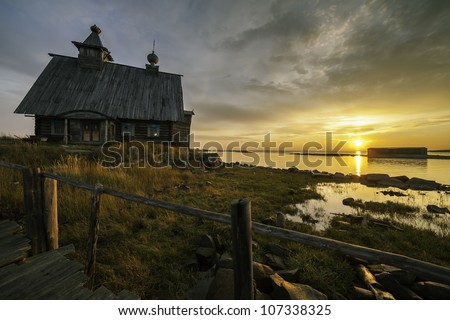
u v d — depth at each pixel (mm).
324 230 5598
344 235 5215
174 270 3264
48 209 3355
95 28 20000
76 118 14945
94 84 18172
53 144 13719
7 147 10047
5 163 3748
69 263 2650
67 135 14758
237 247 1601
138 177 9328
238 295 1641
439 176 21203
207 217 1862
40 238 3318
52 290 2166
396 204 8820
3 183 5992
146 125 17984
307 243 1444
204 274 3154
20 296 2066
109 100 17375
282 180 14625
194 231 4699
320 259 3672
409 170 28469
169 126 18562
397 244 4879
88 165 9375
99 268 3238
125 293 2174
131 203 5988
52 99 15852
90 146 13828
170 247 4016
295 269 3244
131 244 4023
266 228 1614
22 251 2840
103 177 7789
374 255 1242
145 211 5578
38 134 15031
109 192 2754
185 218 5414
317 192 11445
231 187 10227
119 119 17000
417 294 2920
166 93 20031
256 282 2832
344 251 1327
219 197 7852
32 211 3252
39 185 3305
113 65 20734
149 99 18859
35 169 3293
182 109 19172
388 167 34125
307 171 21891
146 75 21094
